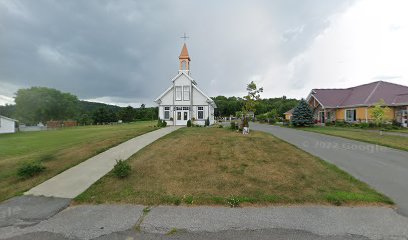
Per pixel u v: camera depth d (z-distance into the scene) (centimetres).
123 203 552
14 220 480
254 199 554
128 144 1280
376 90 2688
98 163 914
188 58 3192
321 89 3353
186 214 489
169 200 558
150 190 624
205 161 898
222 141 1307
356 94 2969
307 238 390
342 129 2294
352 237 392
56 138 2017
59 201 579
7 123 3500
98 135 1938
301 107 2841
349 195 564
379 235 398
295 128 2595
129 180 706
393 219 455
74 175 777
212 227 432
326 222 445
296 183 660
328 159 951
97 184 685
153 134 1686
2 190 673
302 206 520
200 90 3042
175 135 1598
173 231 420
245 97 1955
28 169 783
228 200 552
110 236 407
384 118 2219
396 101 2331
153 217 477
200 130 1958
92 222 462
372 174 750
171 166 837
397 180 691
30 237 410
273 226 432
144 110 7538
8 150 1441
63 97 7662
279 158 945
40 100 6850
